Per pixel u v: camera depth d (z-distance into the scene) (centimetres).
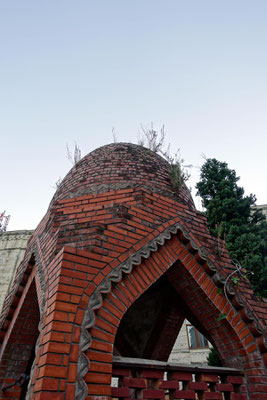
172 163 569
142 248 326
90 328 245
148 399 264
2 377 399
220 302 358
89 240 300
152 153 622
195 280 362
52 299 249
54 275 270
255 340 346
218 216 643
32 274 419
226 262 402
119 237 319
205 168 761
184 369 300
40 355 228
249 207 667
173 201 421
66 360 217
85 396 209
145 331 573
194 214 430
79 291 255
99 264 283
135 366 272
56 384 204
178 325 563
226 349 351
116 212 350
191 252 380
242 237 556
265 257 541
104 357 241
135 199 390
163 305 563
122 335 572
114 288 285
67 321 234
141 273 315
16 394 397
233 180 726
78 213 364
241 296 373
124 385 258
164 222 378
